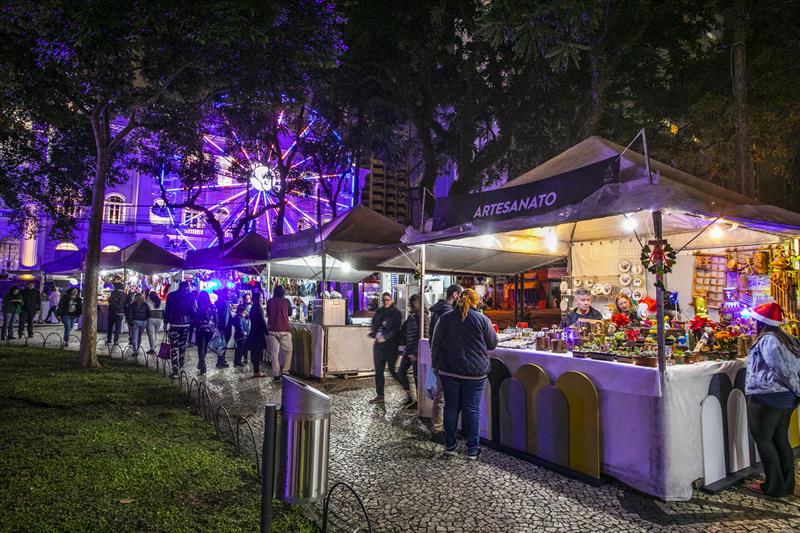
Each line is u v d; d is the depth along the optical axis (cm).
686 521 359
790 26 1134
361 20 1417
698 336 491
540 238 800
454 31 1488
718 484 417
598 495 405
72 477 408
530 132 1631
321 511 372
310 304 1185
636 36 1216
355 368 967
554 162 620
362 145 1964
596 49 1217
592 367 446
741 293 671
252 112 1856
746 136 1036
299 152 2236
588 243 833
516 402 511
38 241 3853
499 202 545
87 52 748
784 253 638
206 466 442
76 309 1378
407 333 720
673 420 394
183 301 950
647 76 1406
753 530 345
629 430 417
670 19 1296
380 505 386
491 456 505
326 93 1742
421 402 653
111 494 379
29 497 367
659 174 423
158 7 718
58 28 736
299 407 294
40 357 1097
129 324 1160
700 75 1347
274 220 3328
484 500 395
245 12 745
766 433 403
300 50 894
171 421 595
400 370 740
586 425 441
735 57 1060
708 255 712
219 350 1077
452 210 611
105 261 1703
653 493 396
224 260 1281
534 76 1422
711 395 430
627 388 413
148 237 4453
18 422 571
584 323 568
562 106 1490
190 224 4531
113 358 1166
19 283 2348
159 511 351
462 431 589
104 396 716
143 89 898
